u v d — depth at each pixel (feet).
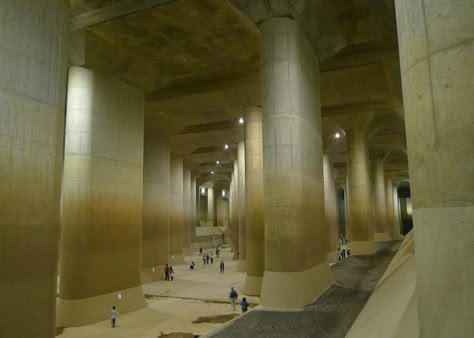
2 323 26.14
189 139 114.21
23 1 29.50
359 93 80.79
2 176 27.09
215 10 50.31
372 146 134.10
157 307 60.95
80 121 55.26
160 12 50.52
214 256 149.48
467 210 9.41
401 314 13.26
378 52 63.16
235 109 82.64
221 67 68.13
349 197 101.24
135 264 61.31
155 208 92.58
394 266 25.00
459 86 9.91
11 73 28.25
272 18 45.65
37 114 29.99
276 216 43.52
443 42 10.37
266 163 44.88
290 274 41.86
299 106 45.39
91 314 51.85
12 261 27.17
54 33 32.01
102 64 57.88
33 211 29.01
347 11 51.42
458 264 9.42
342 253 114.93
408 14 11.81
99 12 49.96
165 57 63.36
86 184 54.39
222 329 32.99
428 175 10.56
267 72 45.55
